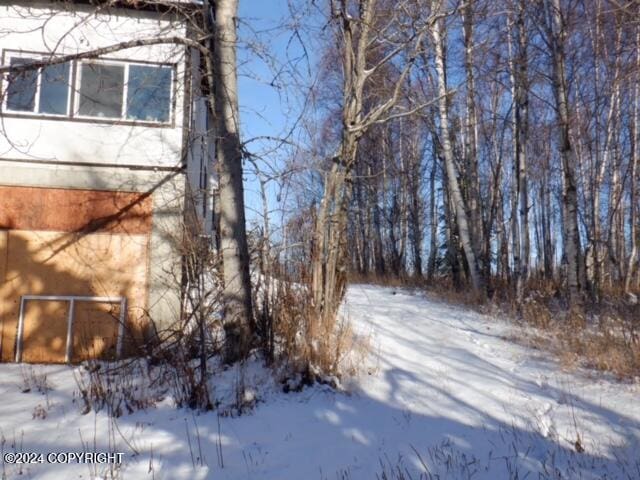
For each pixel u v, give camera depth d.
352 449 4.61
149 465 4.25
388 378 6.42
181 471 4.16
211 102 7.63
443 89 14.76
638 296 13.53
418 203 29.19
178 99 9.14
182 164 8.97
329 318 6.91
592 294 13.77
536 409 5.55
